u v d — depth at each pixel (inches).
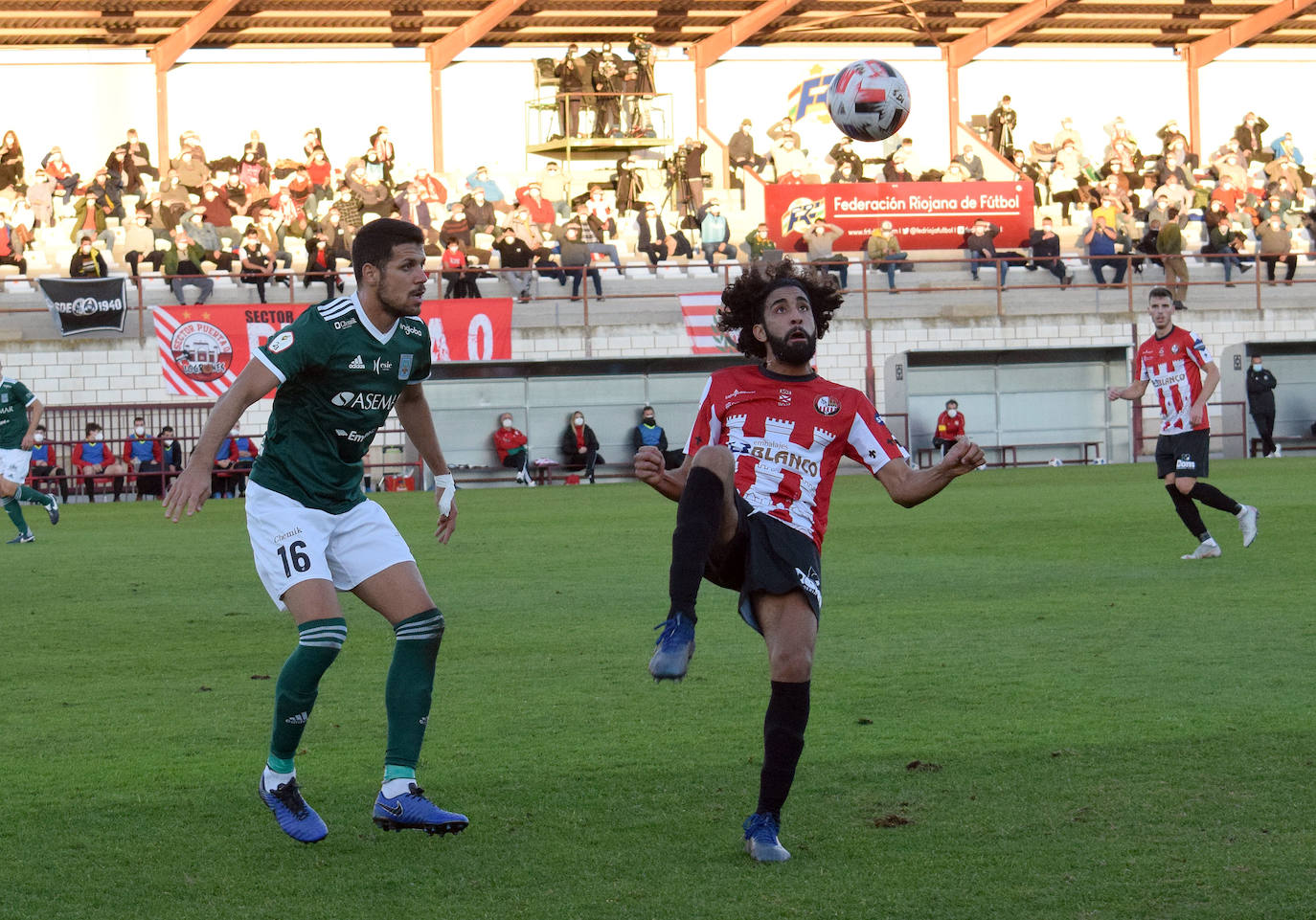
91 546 1542.8
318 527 457.4
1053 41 3892.7
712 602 986.7
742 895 386.6
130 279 2837.1
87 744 584.4
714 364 2977.4
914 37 3786.9
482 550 1401.3
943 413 2955.2
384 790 444.8
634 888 394.3
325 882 406.3
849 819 454.6
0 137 3398.1
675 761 536.1
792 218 3169.3
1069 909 370.3
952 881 394.0
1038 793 479.8
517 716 621.9
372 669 753.0
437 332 2805.1
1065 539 1379.2
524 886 398.9
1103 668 703.7
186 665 773.9
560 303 2984.7
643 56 3511.3
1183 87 4005.9
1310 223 3565.5
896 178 3316.9
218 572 1258.0
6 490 1589.6
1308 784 482.3
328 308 450.6
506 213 3348.9
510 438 2817.4
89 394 2785.4
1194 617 864.9
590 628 878.4
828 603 958.4
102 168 3235.7
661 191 3631.9
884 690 660.1
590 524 1713.8
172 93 3489.2
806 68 3828.7
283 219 3144.7
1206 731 562.6
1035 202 3617.1
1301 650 742.5
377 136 3346.5
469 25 3444.9
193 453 441.7
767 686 681.0
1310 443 3213.6
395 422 2827.3
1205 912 366.3
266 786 447.5
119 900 393.4
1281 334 3309.5
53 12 3189.0
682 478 447.2
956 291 3157.0
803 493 439.5
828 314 468.8
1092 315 3198.8
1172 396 1167.0
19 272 2918.3
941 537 1424.7
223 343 2687.0
